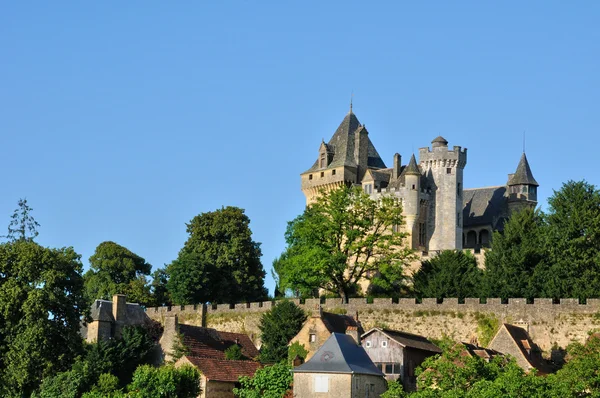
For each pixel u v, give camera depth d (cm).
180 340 12006
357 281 14712
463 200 17050
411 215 15662
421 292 13025
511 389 8506
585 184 13362
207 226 15750
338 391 9381
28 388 10638
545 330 11638
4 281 10906
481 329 11956
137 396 9875
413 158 15912
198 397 10244
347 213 13825
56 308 10875
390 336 10531
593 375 9000
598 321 11412
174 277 14862
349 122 17212
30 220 13062
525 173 16425
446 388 8912
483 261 14562
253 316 13262
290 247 15438
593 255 12688
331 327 11512
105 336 12331
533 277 12381
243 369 10825
